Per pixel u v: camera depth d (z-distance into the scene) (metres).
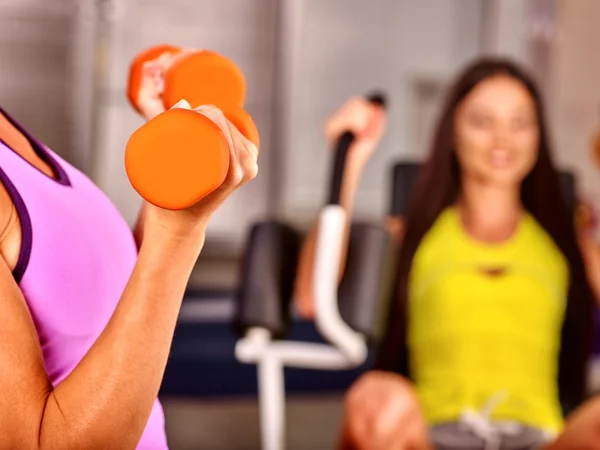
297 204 4.11
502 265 1.64
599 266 1.80
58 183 0.49
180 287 0.43
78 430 0.40
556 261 1.67
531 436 1.49
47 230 0.45
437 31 4.19
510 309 1.61
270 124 4.12
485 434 1.48
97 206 0.54
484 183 1.68
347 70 4.14
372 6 4.13
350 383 2.09
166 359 0.43
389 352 1.65
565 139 4.11
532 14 4.09
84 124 3.74
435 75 4.20
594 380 2.07
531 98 1.72
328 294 1.42
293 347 1.54
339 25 4.12
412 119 4.18
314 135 4.14
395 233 1.86
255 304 1.51
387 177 4.16
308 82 4.12
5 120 0.51
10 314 0.41
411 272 1.66
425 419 1.53
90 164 3.71
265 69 4.11
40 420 0.40
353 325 1.44
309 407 2.61
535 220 1.70
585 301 1.67
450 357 1.58
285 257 1.55
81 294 0.47
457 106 1.74
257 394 2.13
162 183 0.38
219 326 2.33
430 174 1.73
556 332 1.65
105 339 0.42
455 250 1.65
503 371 1.57
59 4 3.70
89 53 3.74
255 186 4.11
